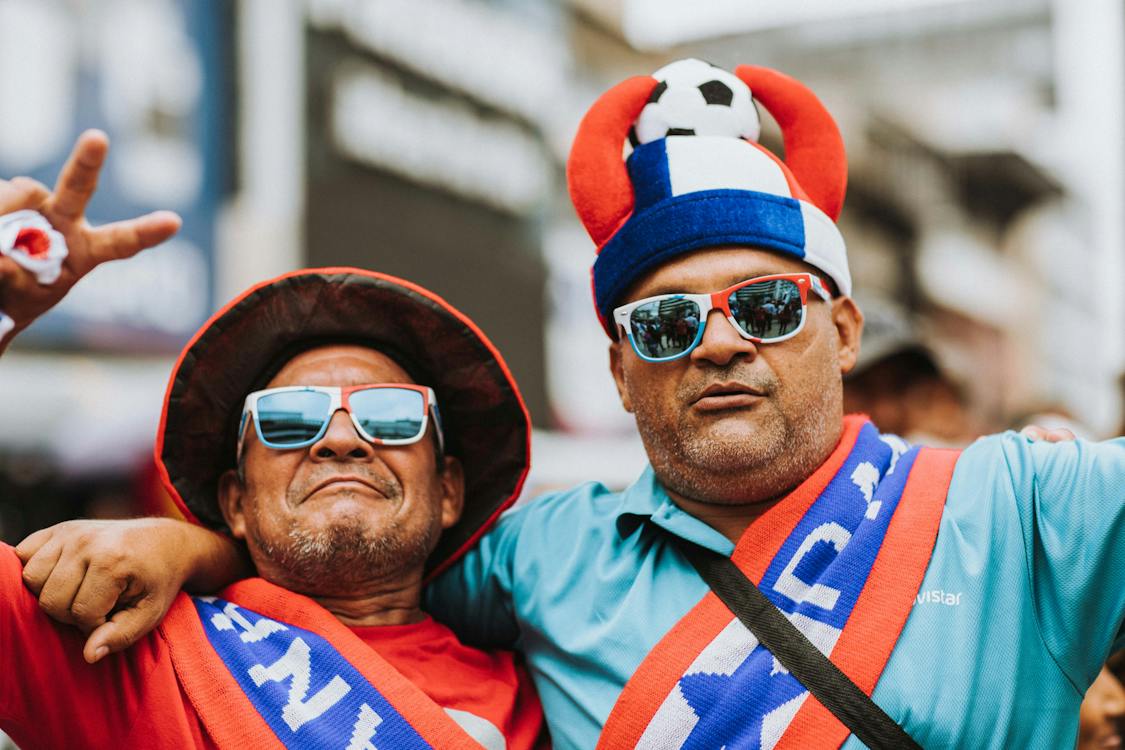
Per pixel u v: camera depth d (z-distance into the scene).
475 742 1.70
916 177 15.05
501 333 8.10
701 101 1.88
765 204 1.77
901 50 13.73
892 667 1.57
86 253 1.59
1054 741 1.55
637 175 1.85
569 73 9.12
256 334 1.93
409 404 1.91
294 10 6.47
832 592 1.63
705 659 1.64
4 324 1.55
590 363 9.06
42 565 1.58
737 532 1.81
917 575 1.62
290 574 1.85
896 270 14.97
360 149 6.96
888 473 1.78
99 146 1.53
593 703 1.71
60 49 5.12
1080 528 1.59
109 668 1.66
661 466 1.81
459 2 7.80
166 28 5.68
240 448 1.93
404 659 1.82
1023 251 18.05
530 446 2.06
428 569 2.09
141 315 5.47
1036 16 14.20
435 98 7.61
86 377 5.14
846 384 2.96
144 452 4.94
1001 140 15.61
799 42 12.85
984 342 17.14
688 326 1.73
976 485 1.70
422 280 7.41
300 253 6.47
